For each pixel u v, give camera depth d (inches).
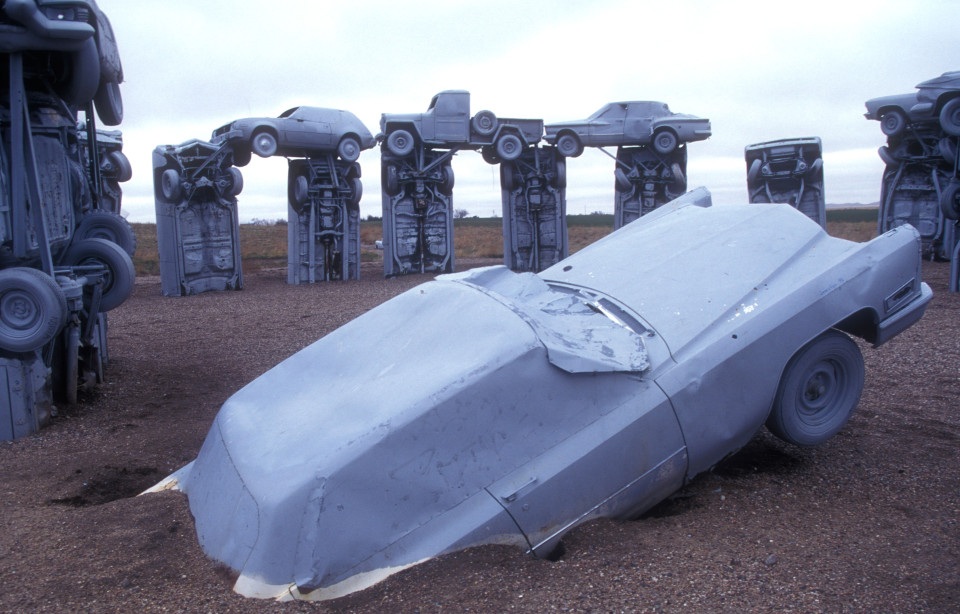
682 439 162.6
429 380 145.0
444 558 134.2
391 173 888.3
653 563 137.1
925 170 875.4
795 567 138.3
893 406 265.6
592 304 189.6
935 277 705.6
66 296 292.2
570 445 148.9
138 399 321.1
